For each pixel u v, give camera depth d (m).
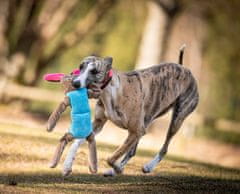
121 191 7.95
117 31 28.58
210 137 23.73
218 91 29.78
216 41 27.81
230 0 23.78
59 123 19.72
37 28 21.28
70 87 7.46
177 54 25.84
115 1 23.03
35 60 21.75
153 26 20.92
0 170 8.66
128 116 8.12
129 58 28.66
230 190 8.70
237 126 18.03
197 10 25.38
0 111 17.94
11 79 20.92
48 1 21.44
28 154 9.52
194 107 9.20
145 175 9.19
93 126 8.20
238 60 28.62
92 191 7.83
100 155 10.05
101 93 7.74
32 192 7.51
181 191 8.27
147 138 18.77
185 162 11.12
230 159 19.45
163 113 8.91
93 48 29.25
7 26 21.16
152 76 8.55
